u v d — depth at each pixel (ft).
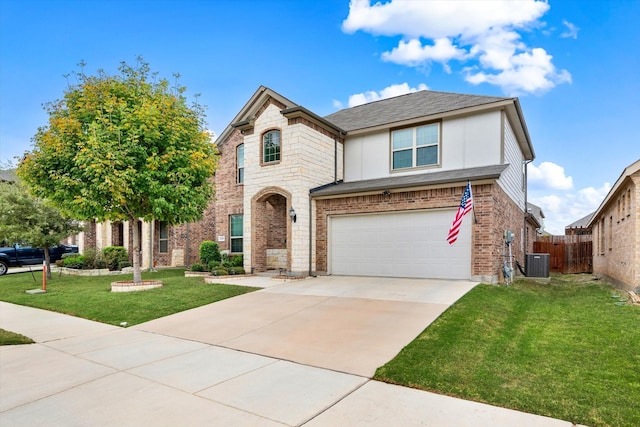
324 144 46.78
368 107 57.21
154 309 28.37
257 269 46.34
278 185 44.47
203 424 11.13
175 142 36.68
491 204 35.01
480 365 15.25
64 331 23.41
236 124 47.98
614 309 26.53
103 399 13.11
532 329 21.24
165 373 15.75
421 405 12.13
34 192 35.29
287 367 16.21
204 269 48.96
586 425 10.61
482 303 26.22
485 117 40.86
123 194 34.91
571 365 15.29
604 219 48.16
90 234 70.95
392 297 29.14
